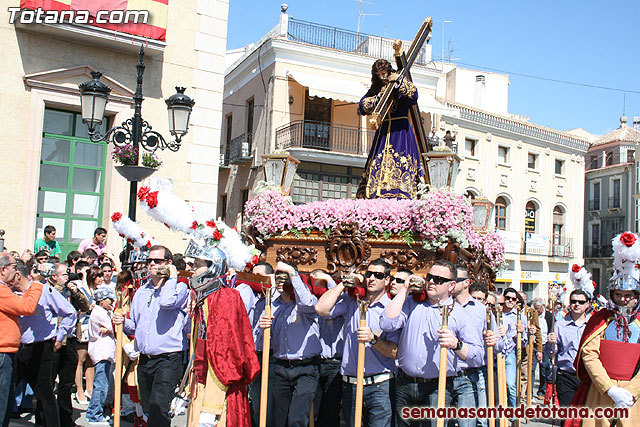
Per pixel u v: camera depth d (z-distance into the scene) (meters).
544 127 31.05
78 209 12.06
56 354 6.46
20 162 11.27
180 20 12.91
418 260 6.21
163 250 5.71
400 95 7.12
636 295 5.03
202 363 4.73
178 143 8.94
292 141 21.98
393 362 5.25
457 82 31.22
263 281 5.43
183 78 12.90
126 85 12.33
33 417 7.42
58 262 8.16
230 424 4.56
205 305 4.81
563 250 31.44
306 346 5.44
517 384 7.59
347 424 5.33
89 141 12.23
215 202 13.07
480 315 5.25
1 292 5.45
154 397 5.45
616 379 4.98
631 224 36.97
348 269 6.31
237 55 29.20
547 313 10.58
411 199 6.66
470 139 27.89
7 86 11.20
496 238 7.43
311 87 20.94
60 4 11.36
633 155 38.69
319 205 6.57
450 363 4.92
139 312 5.75
